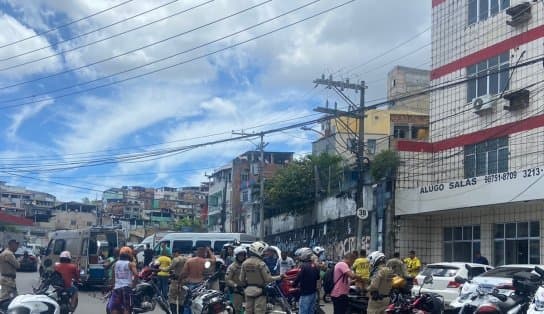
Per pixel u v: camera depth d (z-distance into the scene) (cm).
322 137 4834
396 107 4878
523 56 2300
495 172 2386
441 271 1620
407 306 1111
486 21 2516
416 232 2723
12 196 11612
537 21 2252
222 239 2545
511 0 2398
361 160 2675
